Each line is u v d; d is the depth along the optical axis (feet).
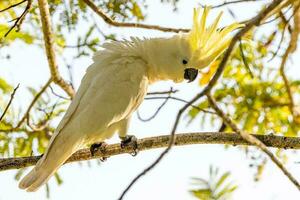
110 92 41.14
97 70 42.55
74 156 40.88
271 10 28.32
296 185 30.45
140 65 43.11
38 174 37.88
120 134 41.34
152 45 43.78
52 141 39.09
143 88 42.63
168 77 44.47
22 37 47.52
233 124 28.37
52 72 46.75
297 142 37.73
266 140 37.96
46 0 43.73
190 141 38.11
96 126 40.19
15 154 47.67
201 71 49.14
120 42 44.04
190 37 43.70
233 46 27.45
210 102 27.50
